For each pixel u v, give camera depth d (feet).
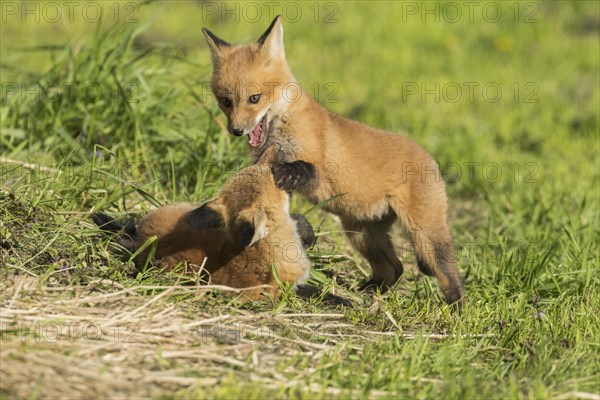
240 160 45.78
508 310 35.29
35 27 91.97
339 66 88.48
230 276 33.65
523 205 53.47
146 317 30.07
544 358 30.42
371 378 27.25
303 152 38.09
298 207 46.42
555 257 43.93
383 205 39.17
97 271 32.83
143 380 26.08
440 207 39.06
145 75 50.85
